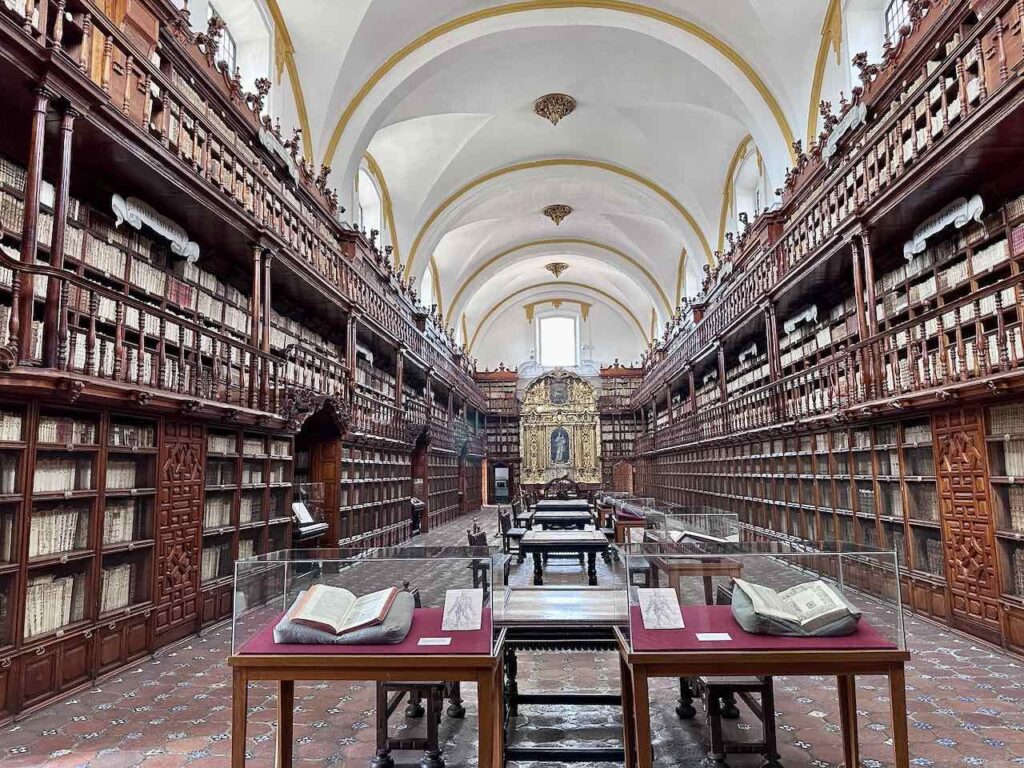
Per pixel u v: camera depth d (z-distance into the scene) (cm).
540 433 3381
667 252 2723
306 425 1150
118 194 704
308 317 1315
